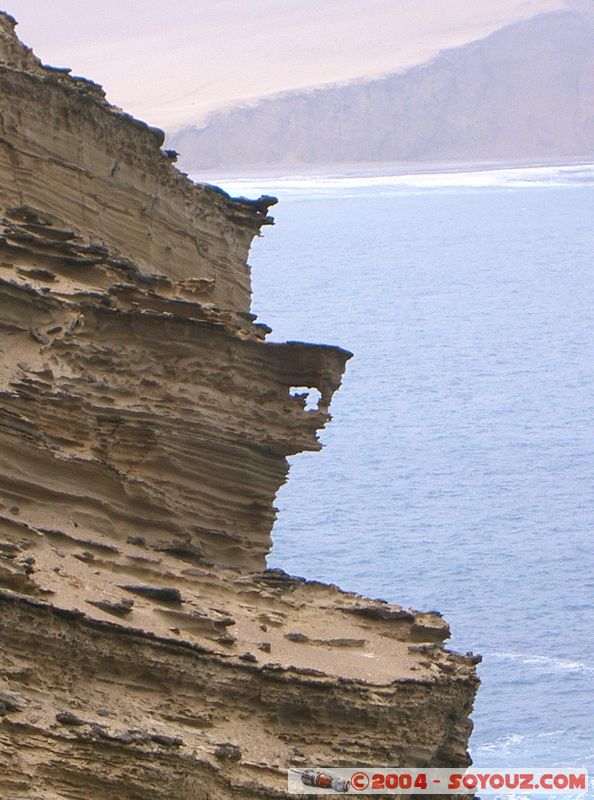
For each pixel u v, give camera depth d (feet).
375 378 647.56
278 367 175.42
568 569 366.84
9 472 149.38
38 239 168.86
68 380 158.51
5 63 177.47
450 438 523.29
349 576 363.97
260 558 174.70
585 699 287.07
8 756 116.67
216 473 171.12
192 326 168.14
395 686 146.82
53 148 180.86
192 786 125.80
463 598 346.54
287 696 140.77
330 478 459.32
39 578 135.33
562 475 470.39
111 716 126.93
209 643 141.38
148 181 193.26
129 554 151.64
